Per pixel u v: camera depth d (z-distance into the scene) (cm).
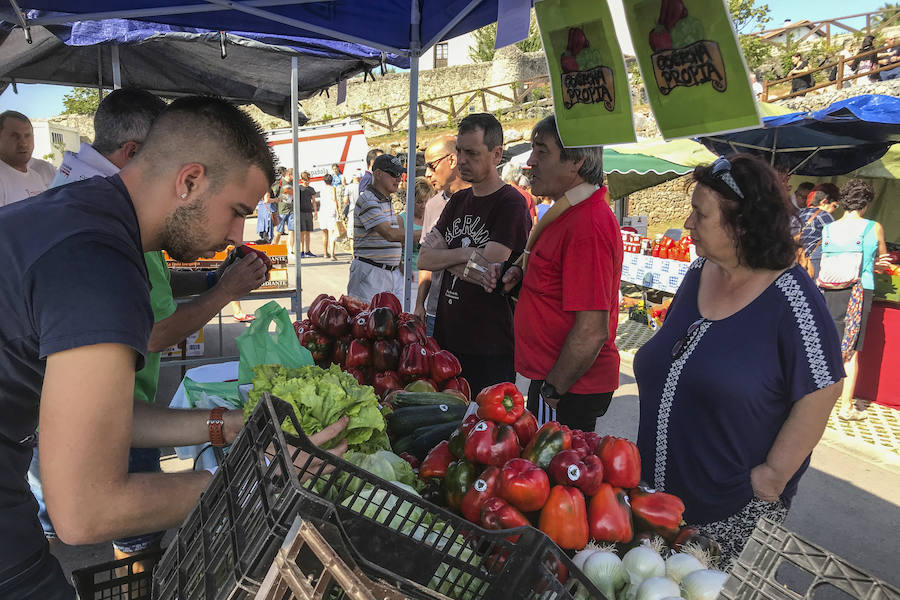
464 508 142
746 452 182
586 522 135
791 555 85
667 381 195
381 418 163
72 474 98
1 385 111
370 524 93
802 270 178
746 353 178
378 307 270
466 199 346
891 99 528
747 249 175
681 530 143
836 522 390
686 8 148
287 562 76
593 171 251
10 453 122
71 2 273
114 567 140
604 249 244
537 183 261
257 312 204
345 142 1884
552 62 204
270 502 84
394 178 516
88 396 98
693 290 204
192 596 93
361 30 329
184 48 553
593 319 243
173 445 145
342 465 96
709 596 117
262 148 128
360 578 80
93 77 587
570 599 94
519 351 282
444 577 101
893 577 336
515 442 148
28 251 103
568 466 139
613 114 184
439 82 2864
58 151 2491
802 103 1305
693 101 156
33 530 131
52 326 98
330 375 170
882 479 447
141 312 106
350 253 1495
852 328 543
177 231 124
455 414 204
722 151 782
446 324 351
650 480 205
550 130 250
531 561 101
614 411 566
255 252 254
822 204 611
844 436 522
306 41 452
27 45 470
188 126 118
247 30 353
